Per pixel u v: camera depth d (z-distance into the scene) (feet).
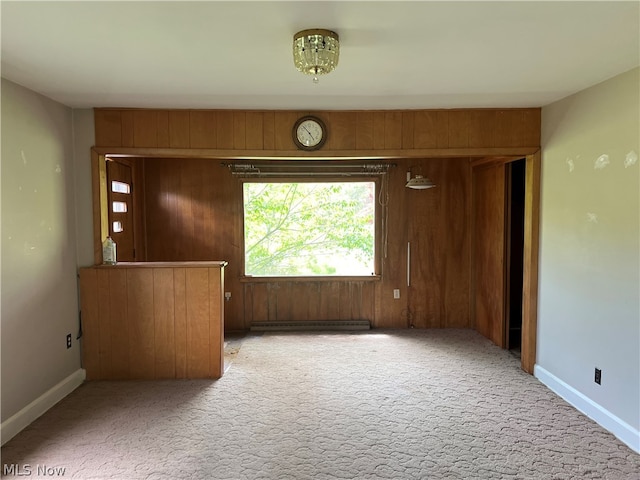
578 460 7.93
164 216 16.74
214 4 5.71
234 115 11.57
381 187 16.84
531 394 10.79
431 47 7.30
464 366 12.76
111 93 10.02
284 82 9.24
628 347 8.56
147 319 11.78
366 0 5.63
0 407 8.59
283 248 17.17
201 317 11.81
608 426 9.04
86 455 8.07
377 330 16.81
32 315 9.66
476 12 5.99
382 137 11.69
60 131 10.86
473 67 8.30
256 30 6.57
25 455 8.08
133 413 9.77
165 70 8.42
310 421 9.37
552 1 5.69
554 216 11.04
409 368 12.60
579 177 10.02
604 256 9.21
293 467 7.70
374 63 8.11
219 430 8.99
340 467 7.69
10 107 8.98
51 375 10.34
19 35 6.72
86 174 11.55
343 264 17.16
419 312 17.10
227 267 16.92
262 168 16.69
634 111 8.34
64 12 5.92
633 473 7.54
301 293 17.08
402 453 8.14
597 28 6.53
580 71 8.55
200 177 16.71
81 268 11.59
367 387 11.20
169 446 8.38
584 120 9.82
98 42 7.01
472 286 16.97
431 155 11.73
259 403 10.27
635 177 8.35
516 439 8.65
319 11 5.95
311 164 16.66
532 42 7.11
